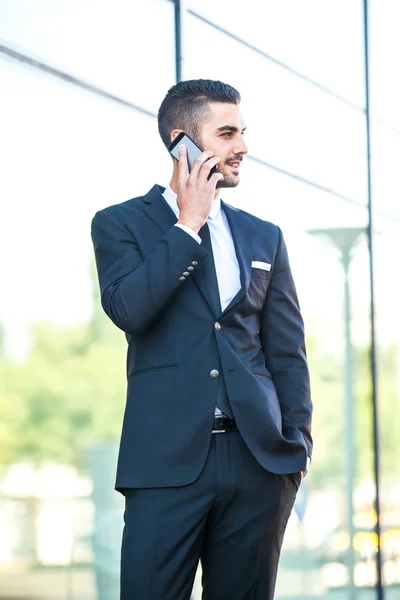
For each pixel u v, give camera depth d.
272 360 4.84
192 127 4.68
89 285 6.64
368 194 10.83
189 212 4.42
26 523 6.09
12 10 6.36
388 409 10.80
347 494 9.86
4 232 6.11
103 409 6.66
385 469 10.62
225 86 4.75
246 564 4.59
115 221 4.62
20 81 6.38
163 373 4.46
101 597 6.55
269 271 4.77
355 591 9.88
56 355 6.36
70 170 6.65
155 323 4.52
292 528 9.01
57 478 6.31
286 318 4.84
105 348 6.72
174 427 4.40
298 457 4.59
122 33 7.31
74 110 6.78
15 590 6.00
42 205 6.39
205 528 4.57
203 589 4.75
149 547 4.38
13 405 6.05
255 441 4.45
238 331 4.59
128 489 4.51
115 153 7.07
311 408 4.84
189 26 8.06
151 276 4.29
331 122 10.21
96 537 6.57
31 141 6.39
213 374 4.43
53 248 6.42
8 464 6.01
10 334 6.07
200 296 4.53
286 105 9.45
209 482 4.42
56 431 6.33
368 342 10.57
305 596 9.05
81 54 6.89
